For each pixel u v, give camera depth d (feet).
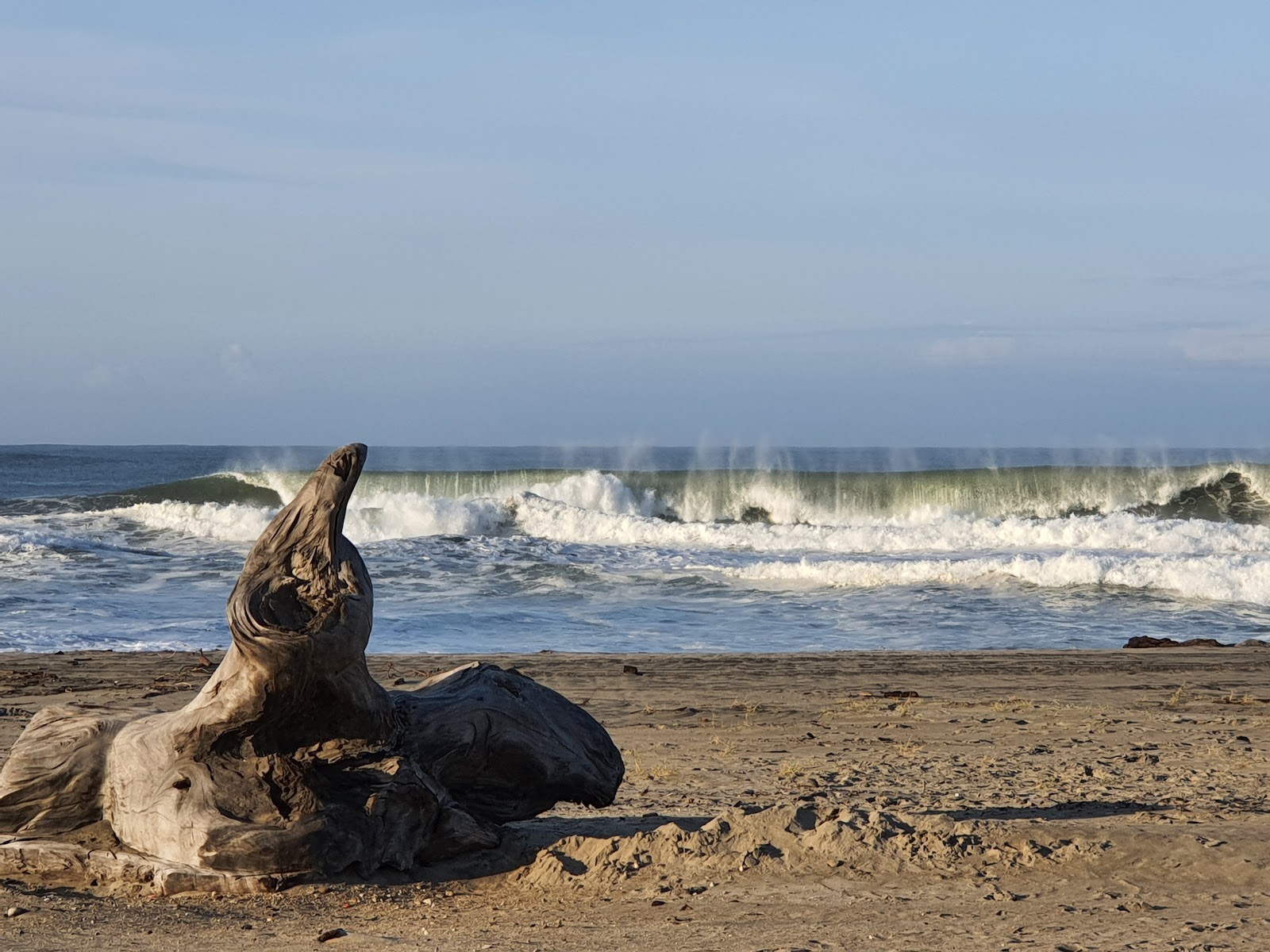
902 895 19.07
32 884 20.61
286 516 20.44
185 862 20.24
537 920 18.54
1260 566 84.38
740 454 320.91
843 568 90.17
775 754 35.47
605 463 347.15
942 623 73.97
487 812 22.85
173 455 463.42
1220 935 16.69
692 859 20.79
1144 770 32.48
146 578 85.10
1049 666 55.72
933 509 130.00
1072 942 16.43
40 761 21.62
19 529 110.01
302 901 19.66
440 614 74.18
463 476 143.33
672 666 54.49
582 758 23.04
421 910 19.25
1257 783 30.22
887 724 41.11
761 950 16.44
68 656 55.11
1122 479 130.82
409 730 21.80
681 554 100.73
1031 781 30.73
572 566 93.40
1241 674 53.52
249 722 20.36
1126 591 84.58
